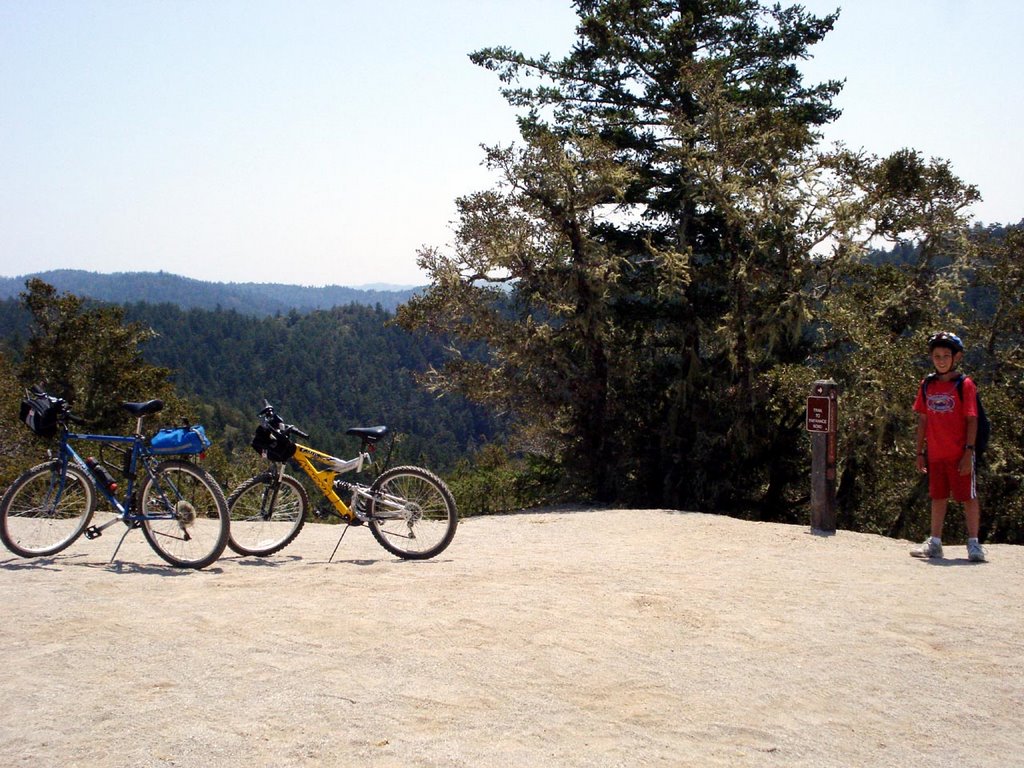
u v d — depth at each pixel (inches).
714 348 842.2
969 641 200.4
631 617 214.4
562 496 837.2
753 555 309.1
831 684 173.8
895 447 697.0
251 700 157.9
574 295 775.7
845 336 762.8
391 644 189.2
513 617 210.5
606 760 138.5
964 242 847.1
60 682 166.1
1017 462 714.8
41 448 1050.1
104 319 1635.1
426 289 808.9
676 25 882.8
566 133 921.5
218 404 6451.8
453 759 136.9
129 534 349.1
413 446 4672.7
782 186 758.5
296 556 305.1
